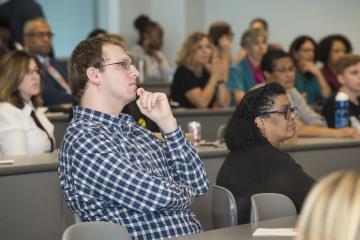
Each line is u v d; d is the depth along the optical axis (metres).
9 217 3.54
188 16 10.84
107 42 2.84
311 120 5.53
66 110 5.73
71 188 2.71
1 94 4.36
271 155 3.33
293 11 10.25
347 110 5.40
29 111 4.43
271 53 5.50
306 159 4.76
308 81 7.27
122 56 2.81
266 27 8.95
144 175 2.65
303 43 7.27
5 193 3.52
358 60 5.49
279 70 5.45
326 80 7.43
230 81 6.73
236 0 10.72
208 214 4.30
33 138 4.39
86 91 2.81
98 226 2.38
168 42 11.02
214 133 6.29
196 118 6.16
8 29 7.00
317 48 7.55
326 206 1.17
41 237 3.67
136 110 3.75
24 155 4.08
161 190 2.65
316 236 1.17
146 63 9.34
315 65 7.54
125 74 2.80
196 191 2.91
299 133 5.20
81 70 2.80
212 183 4.32
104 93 2.79
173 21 10.95
